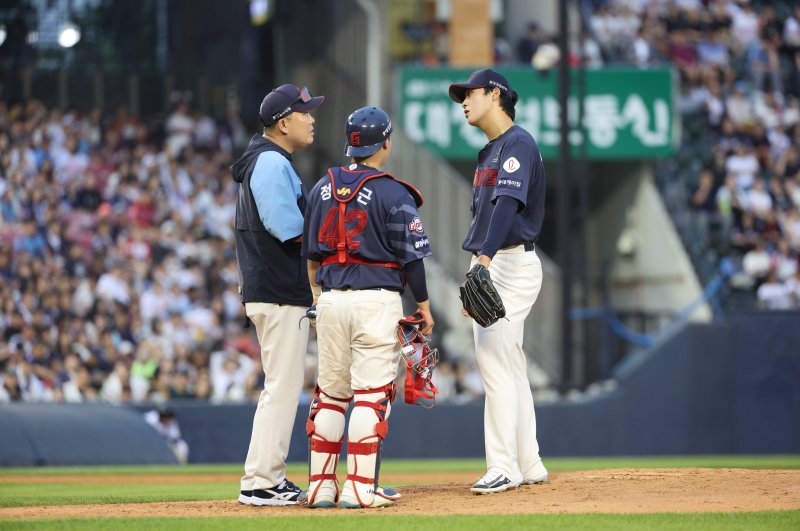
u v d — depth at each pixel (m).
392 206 19.70
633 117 71.50
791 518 17.62
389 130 20.36
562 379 59.84
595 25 78.06
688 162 76.25
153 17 75.06
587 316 63.75
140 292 58.53
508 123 21.88
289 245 20.72
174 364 55.75
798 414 63.19
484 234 21.64
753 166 76.19
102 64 73.56
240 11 76.94
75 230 60.62
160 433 51.78
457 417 58.06
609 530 16.36
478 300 20.38
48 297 55.91
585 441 60.22
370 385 19.89
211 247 62.72
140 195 63.72
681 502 20.09
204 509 20.28
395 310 19.95
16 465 46.22
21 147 62.34
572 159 71.44
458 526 16.73
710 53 80.81
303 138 21.30
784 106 81.62
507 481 21.36
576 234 79.94
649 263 74.31
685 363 62.28
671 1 81.56
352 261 19.78
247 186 20.84
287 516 18.30
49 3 72.31
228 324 59.50
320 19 70.88
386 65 68.19
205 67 75.56
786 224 74.56
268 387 20.88
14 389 52.22
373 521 17.39
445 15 75.44
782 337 63.16
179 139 67.75
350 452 19.89
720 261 71.94
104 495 28.28
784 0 85.88
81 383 53.59
